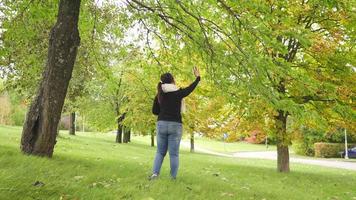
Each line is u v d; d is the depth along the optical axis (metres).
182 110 8.12
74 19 8.98
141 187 6.75
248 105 8.45
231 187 9.06
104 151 18.83
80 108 38.72
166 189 6.81
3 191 4.89
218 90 8.78
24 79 17.67
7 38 10.47
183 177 8.92
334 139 52.91
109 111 40.31
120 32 11.46
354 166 32.47
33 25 11.96
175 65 10.58
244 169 17.36
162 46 10.48
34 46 13.72
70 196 5.29
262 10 7.32
